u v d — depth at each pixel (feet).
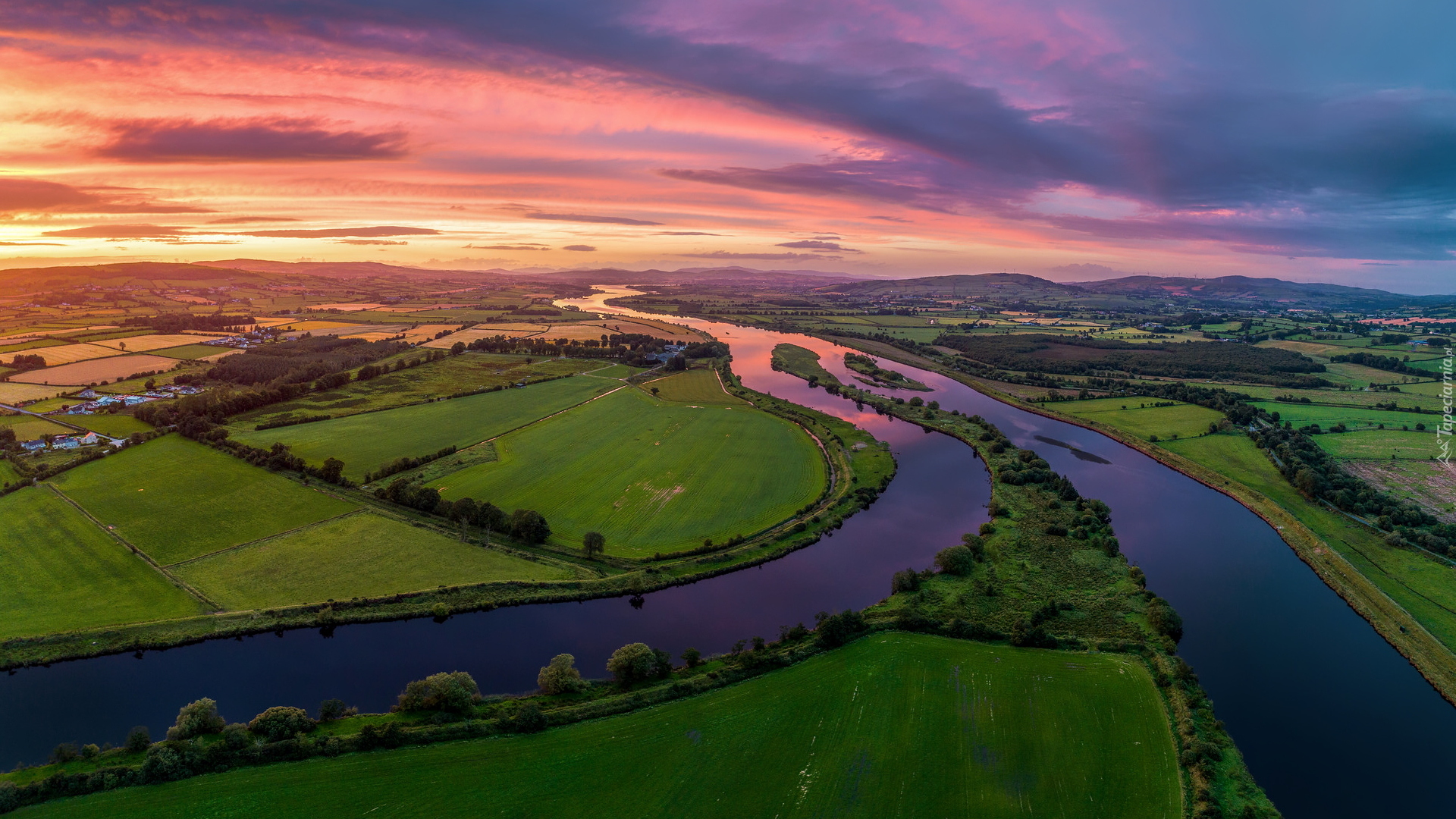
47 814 185.47
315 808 190.08
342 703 230.89
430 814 189.98
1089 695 247.91
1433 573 341.21
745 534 379.55
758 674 257.96
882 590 331.57
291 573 317.83
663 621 299.17
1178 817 192.85
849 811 193.77
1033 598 316.60
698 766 210.59
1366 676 271.08
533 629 289.33
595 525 383.86
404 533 358.84
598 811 192.44
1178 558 372.99
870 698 244.22
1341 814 202.49
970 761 214.28
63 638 265.34
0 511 372.38
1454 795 211.41
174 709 236.22
